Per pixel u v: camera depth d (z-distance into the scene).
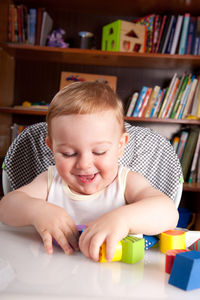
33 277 0.32
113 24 2.31
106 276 0.34
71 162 0.60
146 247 0.48
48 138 0.67
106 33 2.42
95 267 0.37
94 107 0.59
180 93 2.32
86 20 2.56
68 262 0.39
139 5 2.38
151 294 0.29
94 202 0.75
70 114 0.57
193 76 2.34
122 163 0.97
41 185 0.77
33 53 2.33
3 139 2.30
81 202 0.75
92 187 0.63
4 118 2.32
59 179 0.78
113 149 0.62
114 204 0.74
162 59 2.30
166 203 0.58
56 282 0.31
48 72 2.55
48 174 0.80
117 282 0.32
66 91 0.64
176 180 0.97
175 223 0.56
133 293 0.29
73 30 2.55
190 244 0.50
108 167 0.61
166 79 2.59
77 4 2.43
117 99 0.67
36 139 0.98
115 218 0.47
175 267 0.32
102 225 0.44
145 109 2.34
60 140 0.58
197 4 2.32
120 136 0.66
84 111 0.57
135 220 0.49
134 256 0.40
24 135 0.99
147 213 0.52
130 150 0.99
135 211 0.51
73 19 2.55
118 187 0.75
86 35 2.31
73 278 0.32
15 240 0.48
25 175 0.97
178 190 0.97
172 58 2.25
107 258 0.39
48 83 2.55
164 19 2.31
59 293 0.28
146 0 2.29
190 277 0.30
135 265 0.39
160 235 0.48
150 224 0.50
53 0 2.37
